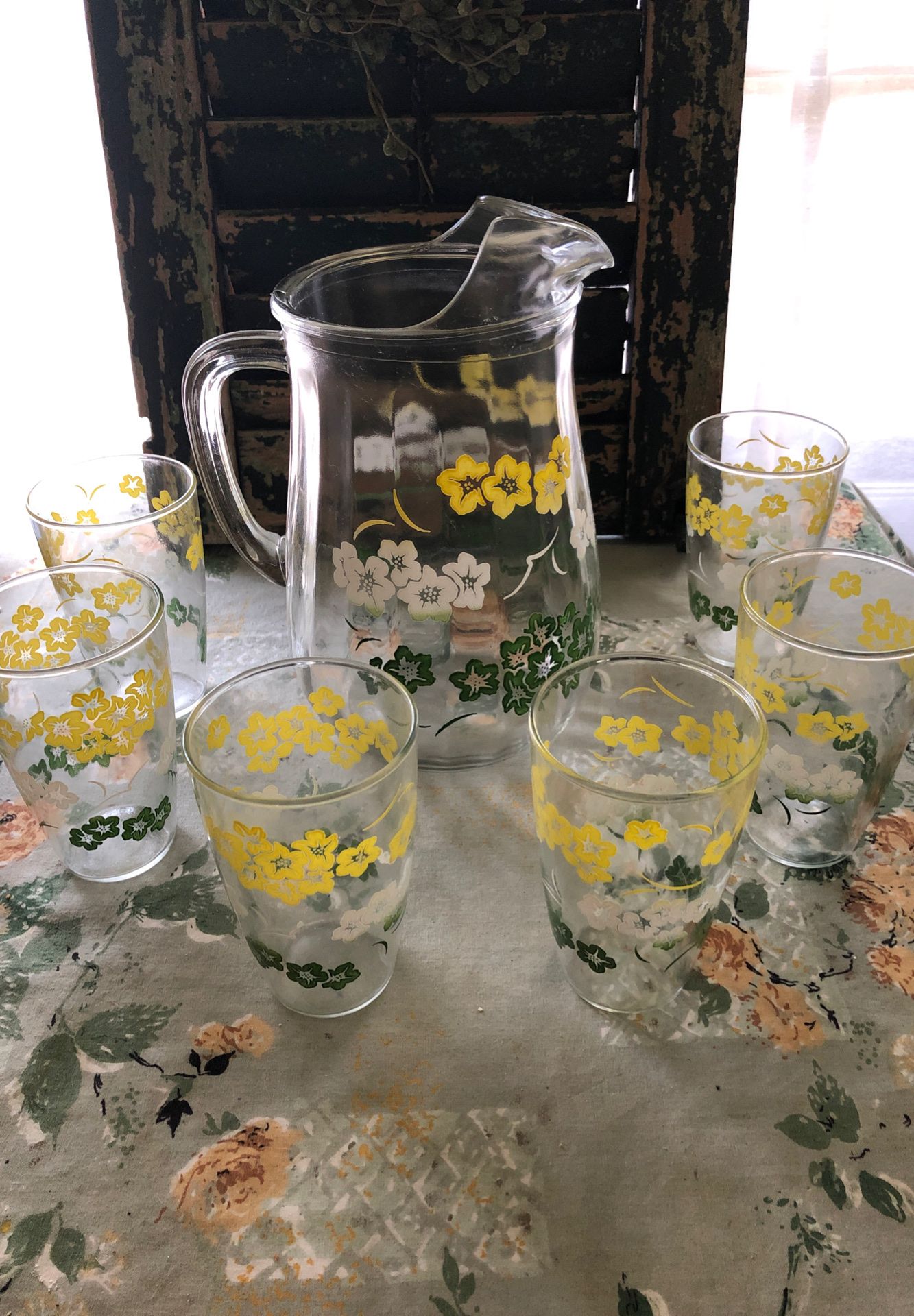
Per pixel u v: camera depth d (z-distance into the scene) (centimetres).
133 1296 30
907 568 44
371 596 43
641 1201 32
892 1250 31
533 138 54
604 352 60
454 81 54
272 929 36
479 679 45
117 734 41
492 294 43
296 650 48
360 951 37
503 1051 37
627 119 54
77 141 79
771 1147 34
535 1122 35
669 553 65
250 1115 35
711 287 57
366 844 35
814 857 44
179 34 51
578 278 41
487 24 51
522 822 46
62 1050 37
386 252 48
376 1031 38
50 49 76
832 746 41
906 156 77
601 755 42
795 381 85
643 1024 38
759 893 43
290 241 56
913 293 83
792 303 81
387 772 34
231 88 53
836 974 39
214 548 66
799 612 47
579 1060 37
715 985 39
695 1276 31
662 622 59
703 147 54
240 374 60
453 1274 31
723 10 50
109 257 83
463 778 49
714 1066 36
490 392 40
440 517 42
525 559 43
